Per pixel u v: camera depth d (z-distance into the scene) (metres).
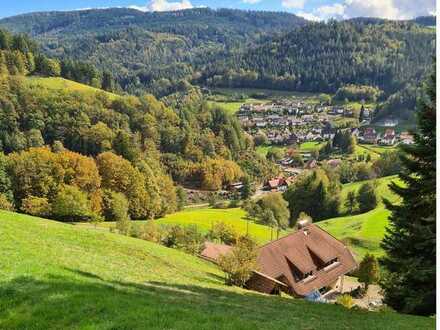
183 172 188.88
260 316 21.45
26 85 184.62
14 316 16.64
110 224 105.38
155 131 192.62
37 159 113.25
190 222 113.06
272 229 112.31
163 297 22.12
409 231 29.92
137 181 129.38
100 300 17.67
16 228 30.67
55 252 26.36
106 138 172.00
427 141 28.41
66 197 100.12
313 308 27.72
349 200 137.25
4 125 167.00
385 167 173.75
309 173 160.88
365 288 67.38
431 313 28.81
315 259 64.56
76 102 182.25
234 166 196.88
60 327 15.67
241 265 39.28
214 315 16.97
